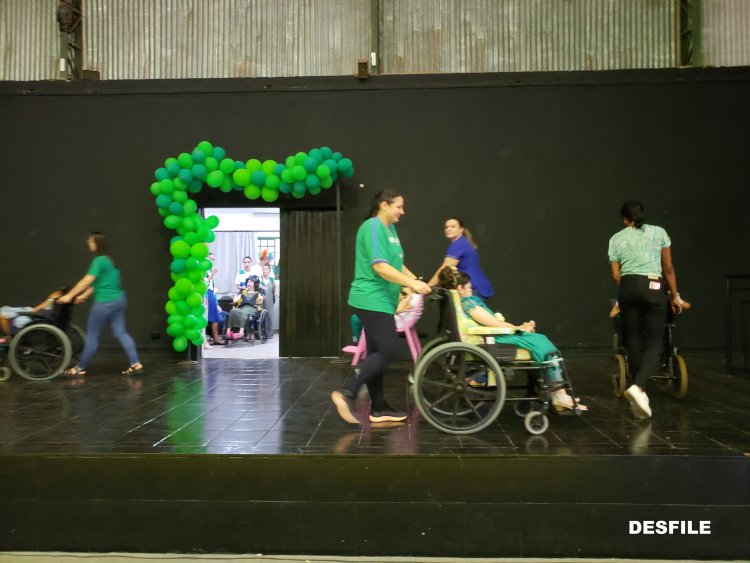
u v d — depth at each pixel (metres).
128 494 3.63
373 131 7.78
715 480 3.51
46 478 3.65
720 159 7.55
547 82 7.65
